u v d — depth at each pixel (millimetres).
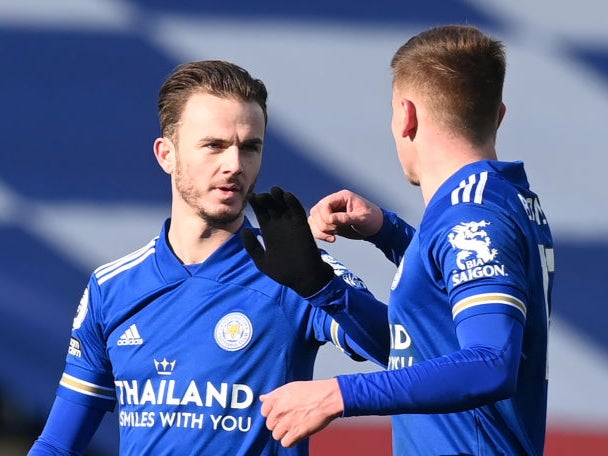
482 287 6840
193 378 9227
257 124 9312
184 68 9492
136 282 9602
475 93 7645
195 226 9539
